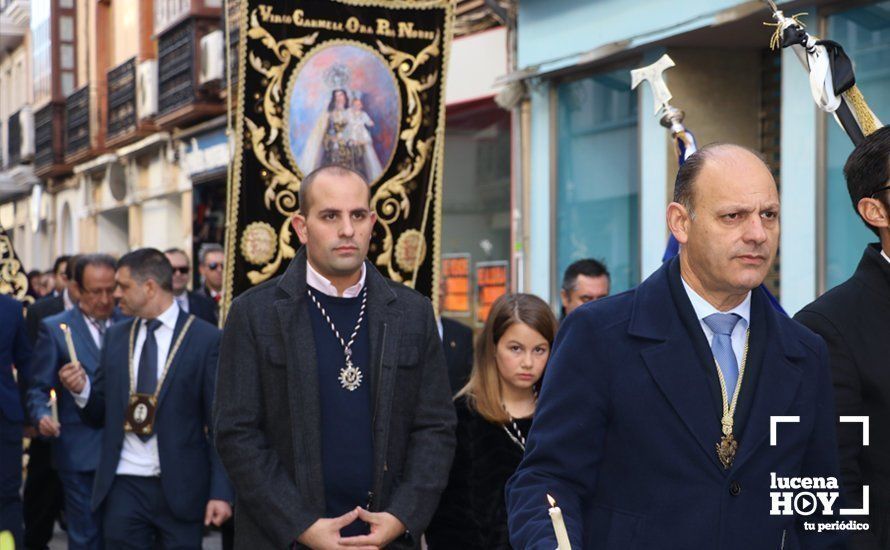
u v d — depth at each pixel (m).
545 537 2.89
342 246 4.31
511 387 4.80
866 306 3.44
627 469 2.99
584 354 3.03
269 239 6.38
